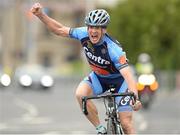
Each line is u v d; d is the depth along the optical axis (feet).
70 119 151.12
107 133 61.11
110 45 60.95
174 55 341.21
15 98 249.34
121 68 60.64
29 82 322.14
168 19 344.69
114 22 378.12
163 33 345.51
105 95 58.75
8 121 147.02
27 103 216.33
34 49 565.94
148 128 127.85
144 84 178.50
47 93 293.84
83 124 138.41
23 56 645.10
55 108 190.80
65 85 415.85
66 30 63.05
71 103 215.31
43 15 63.26
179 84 337.52
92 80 63.31
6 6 552.82
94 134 118.52
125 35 375.86
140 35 369.30
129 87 59.88
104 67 61.82
